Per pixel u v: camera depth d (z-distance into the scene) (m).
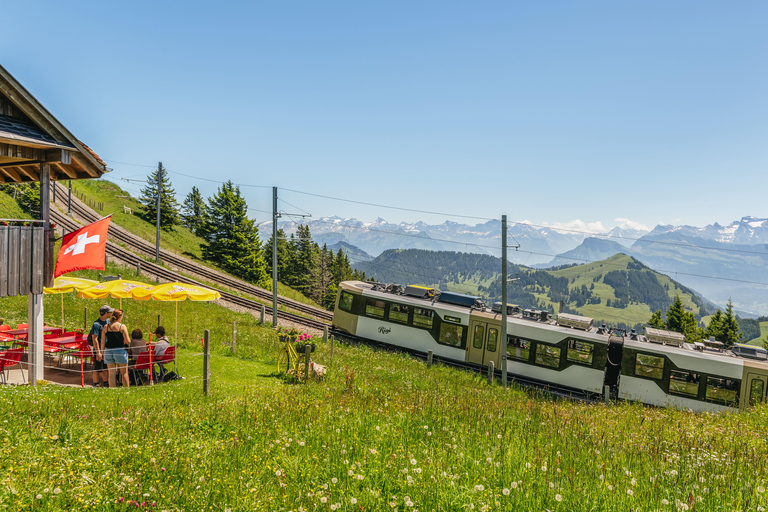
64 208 52.09
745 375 20.47
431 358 23.56
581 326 24.34
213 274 46.53
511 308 26.58
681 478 5.43
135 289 14.22
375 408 9.00
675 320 66.12
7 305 22.31
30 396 9.39
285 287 69.69
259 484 4.65
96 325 12.02
